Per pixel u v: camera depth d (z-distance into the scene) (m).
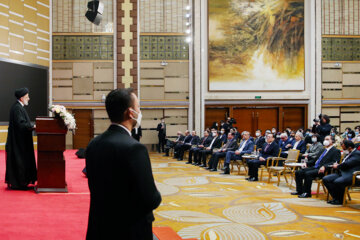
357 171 5.78
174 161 12.91
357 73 16.53
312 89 16.33
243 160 9.65
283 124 16.56
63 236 3.45
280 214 5.34
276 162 8.84
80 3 15.40
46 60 14.50
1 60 11.96
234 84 16.12
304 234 4.33
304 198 6.59
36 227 3.71
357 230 4.52
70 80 15.36
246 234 4.31
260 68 16.22
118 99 1.68
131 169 1.51
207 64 16.00
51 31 14.88
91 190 1.65
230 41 16.06
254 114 16.52
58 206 4.62
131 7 15.58
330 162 6.65
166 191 7.18
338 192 6.11
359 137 7.88
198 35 15.80
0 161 9.17
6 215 4.12
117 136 1.63
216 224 4.75
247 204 6.02
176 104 15.94
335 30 16.36
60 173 5.50
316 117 16.31
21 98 5.48
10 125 5.41
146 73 15.80
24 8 13.32
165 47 15.89
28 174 5.52
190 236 4.20
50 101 14.91
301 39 16.31
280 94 16.31
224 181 8.52
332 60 16.38
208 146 12.05
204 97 16.00
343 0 16.34
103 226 1.55
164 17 15.88
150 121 16.03
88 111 15.67
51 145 5.42
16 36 12.90
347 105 16.47
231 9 16.03
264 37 16.19
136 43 15.64
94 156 1.63
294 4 16.25
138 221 1.56
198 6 15.79
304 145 9.31
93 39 15.48
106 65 15.55
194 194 6.88
